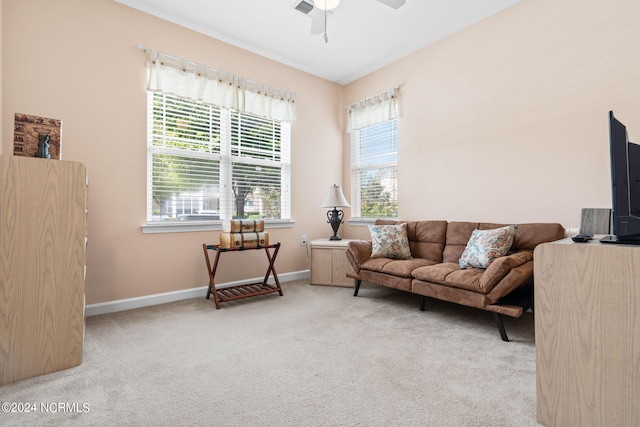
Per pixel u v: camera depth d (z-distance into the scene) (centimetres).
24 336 174
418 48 378
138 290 303
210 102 343
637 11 235
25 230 176
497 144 312
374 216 444
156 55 308
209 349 211
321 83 454
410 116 390
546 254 136
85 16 276
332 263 387
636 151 147
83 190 196
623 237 133
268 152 400
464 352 206
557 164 274
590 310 124
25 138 186
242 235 321
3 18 242
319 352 206
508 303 229
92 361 194
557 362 132
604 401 121
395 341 223
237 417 141
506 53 305
